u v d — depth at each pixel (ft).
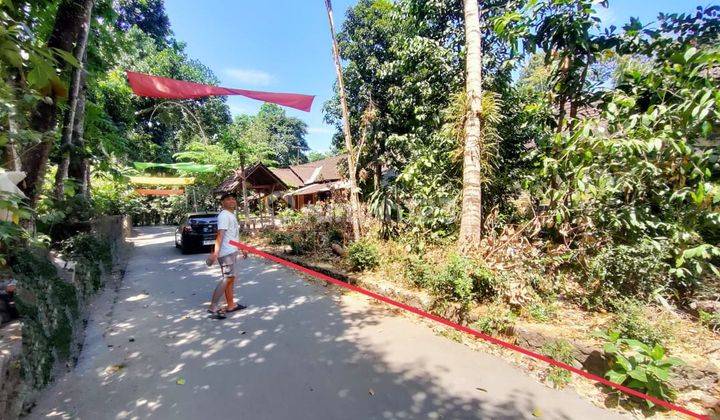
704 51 13.06
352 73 33.99
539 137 18.42
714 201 11.82
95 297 18.38
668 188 13.47
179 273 25.63
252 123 142.92
